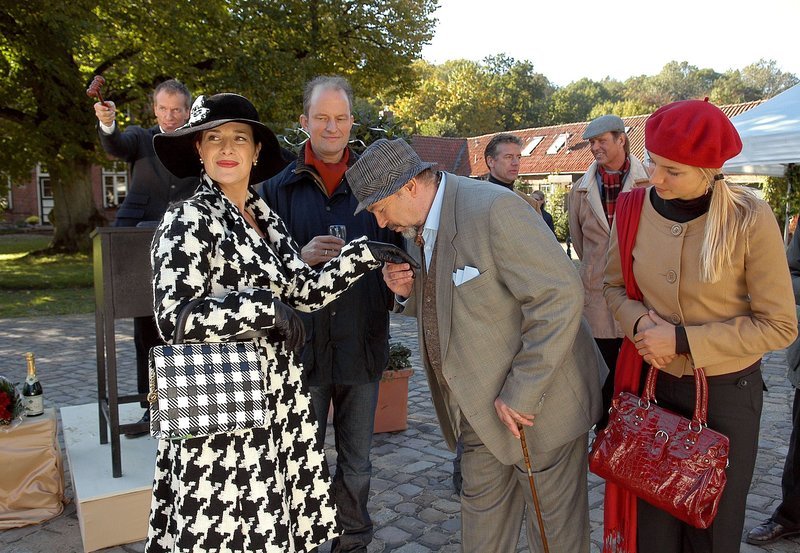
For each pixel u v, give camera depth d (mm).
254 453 1744
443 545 2949
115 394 2951
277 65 13016
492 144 3855
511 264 1893
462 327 1988
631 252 2002
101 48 13633
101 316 3410
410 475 3736
